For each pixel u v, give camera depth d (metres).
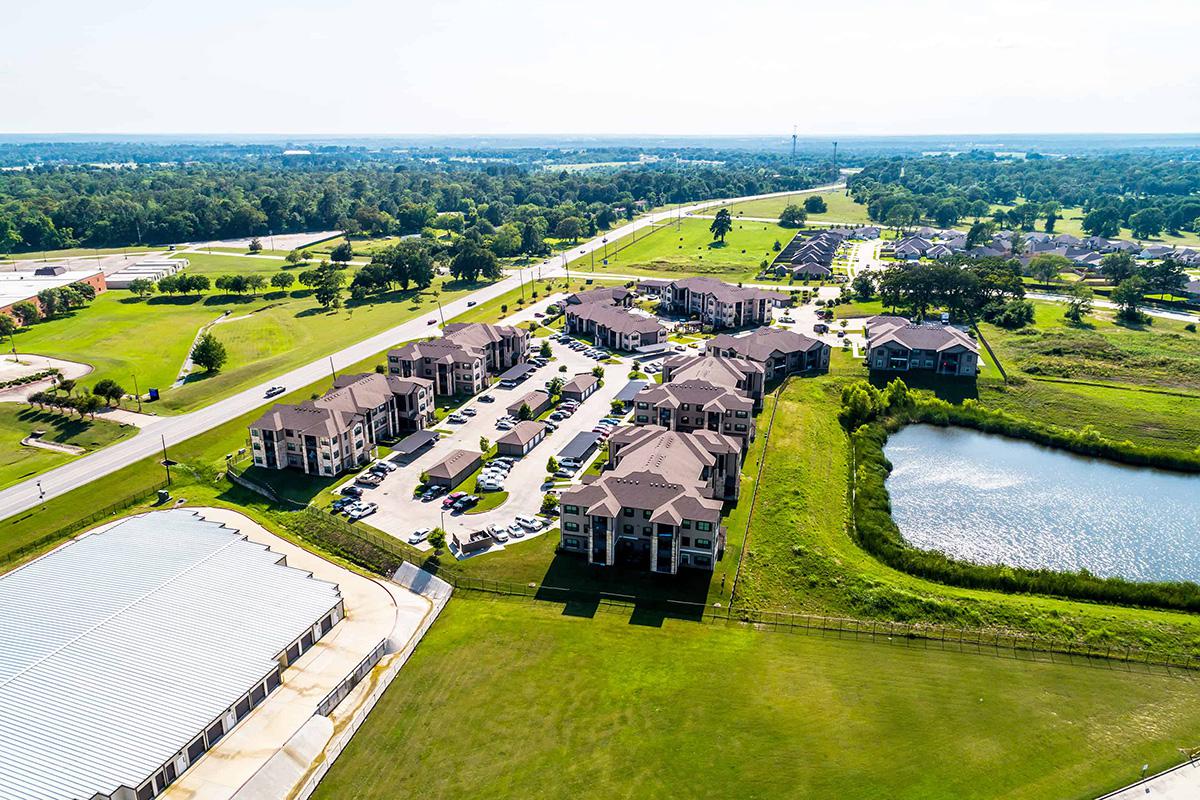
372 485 133.88
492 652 92.88
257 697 84.00
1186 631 95.56
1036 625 97.00
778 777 74.38
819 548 113.38
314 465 137.62
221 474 138.38
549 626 97.44
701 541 107.19
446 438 154.62
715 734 79.81
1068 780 73.81
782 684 87.19
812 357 192.25
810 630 97.12
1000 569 110.25
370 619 98.94
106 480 136.00
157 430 157.00
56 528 120.50
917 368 189.00
